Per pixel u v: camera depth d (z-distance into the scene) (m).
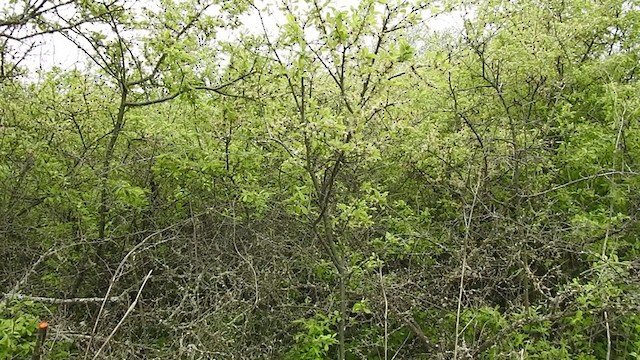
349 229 5.15
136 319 4.82
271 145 5.29
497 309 5.17
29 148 5.32
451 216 6.17
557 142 6.03
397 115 4.76
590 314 4.86
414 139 5.64
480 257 4.76
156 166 5.60
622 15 6.42
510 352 4.32
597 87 6.33
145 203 5.38
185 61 5.25
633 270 4.68
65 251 5.34
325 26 4.36
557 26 5.84
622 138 5.55
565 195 5.56
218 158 5.27
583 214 5.37
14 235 5.58
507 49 5.86
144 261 5.47
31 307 4.65
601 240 5.31
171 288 5.56
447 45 6.00
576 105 6.36
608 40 6.68
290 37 4.37
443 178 5.79
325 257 5.50
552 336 5.39
